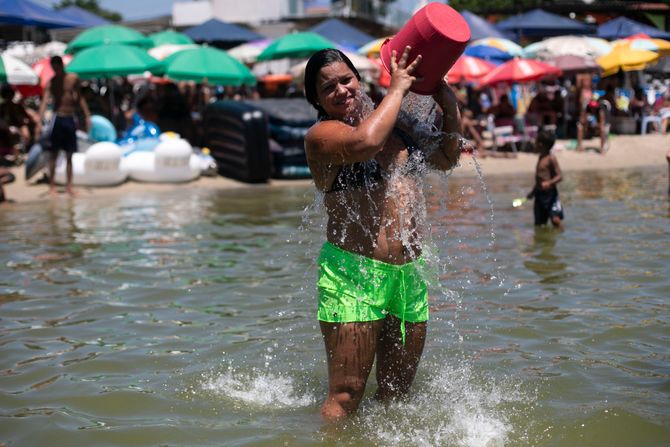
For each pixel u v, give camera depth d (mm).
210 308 5938
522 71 18078
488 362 4613
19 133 17359
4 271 7270
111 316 5766
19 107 17391
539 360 4637
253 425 3799
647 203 11164
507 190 13195
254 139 14609
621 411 3844
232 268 7297
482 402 4004
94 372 4590
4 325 5566
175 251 8148
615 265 7082
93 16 28984
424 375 4395
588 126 20766
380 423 3750
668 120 22250
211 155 15930
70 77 12547
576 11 30438
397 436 3609
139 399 4164
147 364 4711
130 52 15992
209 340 5156
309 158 3652
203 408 4039
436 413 3869
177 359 4793
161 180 14602
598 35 25234
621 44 20547
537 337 5078
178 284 6691
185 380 4434
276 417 3902
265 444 3561
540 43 21844
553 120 19594
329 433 3641
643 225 9180
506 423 3748
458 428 3697
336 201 3650
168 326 5484
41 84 18578
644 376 4348
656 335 5066
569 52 20891
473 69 18641
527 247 7984
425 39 3469
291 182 15211
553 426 3705
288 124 15398
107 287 6633
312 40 19297
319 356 4816
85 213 11070
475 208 10828
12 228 9758
